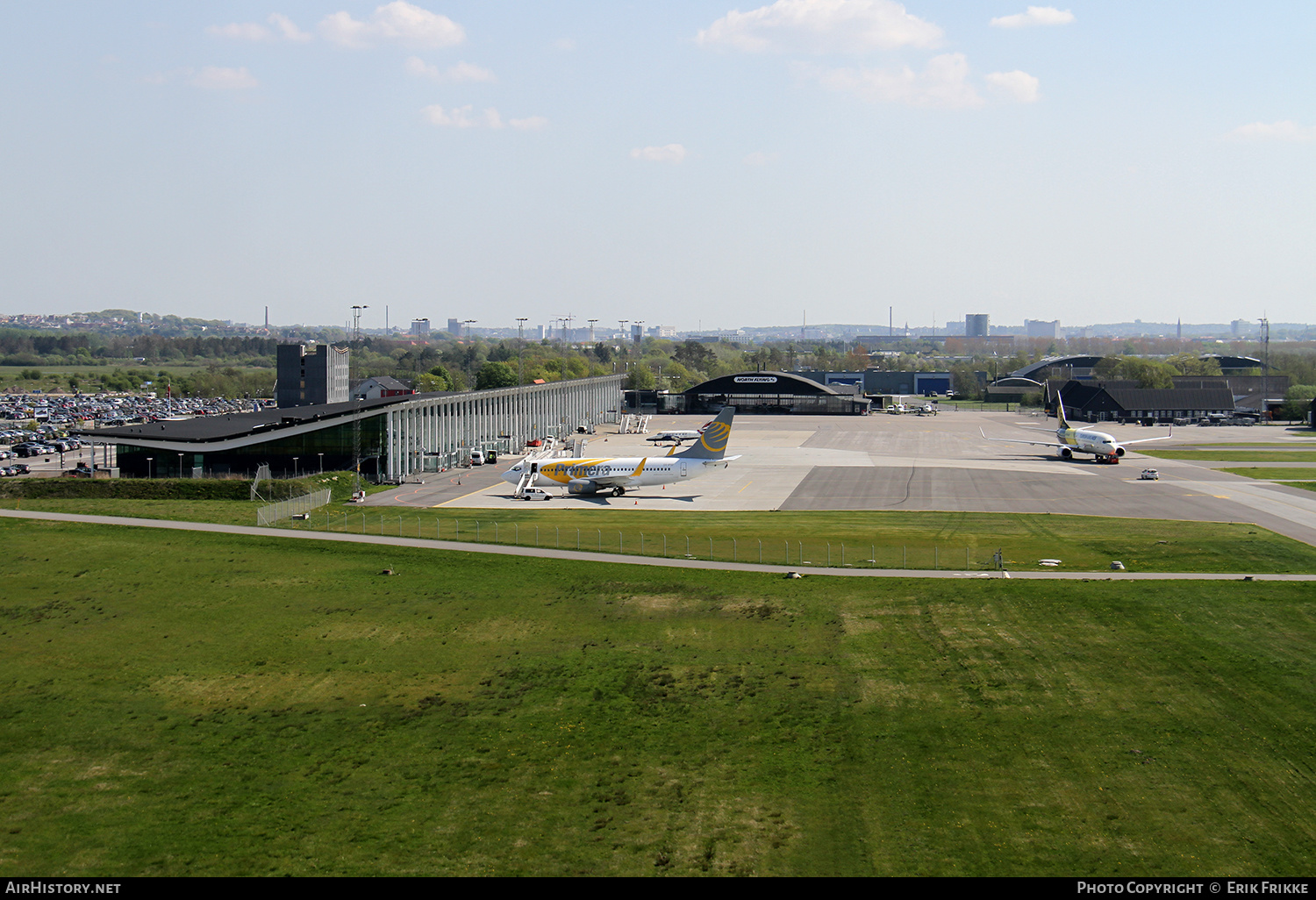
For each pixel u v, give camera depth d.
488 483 148.88
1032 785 50.59
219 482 128.38
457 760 54.38
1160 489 140.62
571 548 98.19
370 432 148.38
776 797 49.72
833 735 56.44
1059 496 135.75
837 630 73.31
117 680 66.00
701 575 88.12
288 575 88.75
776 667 66.50
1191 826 46.50
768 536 105.50
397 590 84.25
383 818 48.22
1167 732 55.94
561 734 57.22
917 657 67.75
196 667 68.19
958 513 121.62
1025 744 54.97
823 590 82.88
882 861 43.84
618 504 129.25
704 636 72.75
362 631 74.81
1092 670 64.81
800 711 59.75
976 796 49.62
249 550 96.69
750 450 195.38
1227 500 130.38
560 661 68.38
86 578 87.50
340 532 104.75
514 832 46.69
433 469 162.62
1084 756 53.44
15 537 100.50
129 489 126.62
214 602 81.50
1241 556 93.00
